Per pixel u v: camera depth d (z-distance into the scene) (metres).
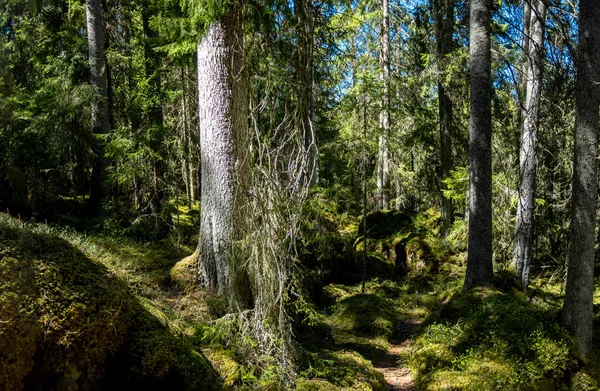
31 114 10.61
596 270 13.64
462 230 14.73
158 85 12.19
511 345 6.71
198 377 4.82
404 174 18.88
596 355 6.95
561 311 7.05
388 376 7.23
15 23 11.40
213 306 6.69
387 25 17.17
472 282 9.71
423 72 15.30
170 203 11.59
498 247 14.10
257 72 7.64
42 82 11.75
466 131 17.61
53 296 3.98
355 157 11.94
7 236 4.10
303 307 6.22
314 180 10.38
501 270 12.48
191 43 7.39
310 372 5.73
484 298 8.52
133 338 4.62
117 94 14.41
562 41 10.05
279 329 5.48
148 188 11.36
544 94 12.08
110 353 4.36
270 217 5.47
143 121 11.71
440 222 19.02
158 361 4.55
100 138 10.74
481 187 9.70
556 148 12.25
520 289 11.66
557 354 6.42
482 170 9.70
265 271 5.45
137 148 10.73
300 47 6.29
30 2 9.52
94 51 11.70
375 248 16.20
